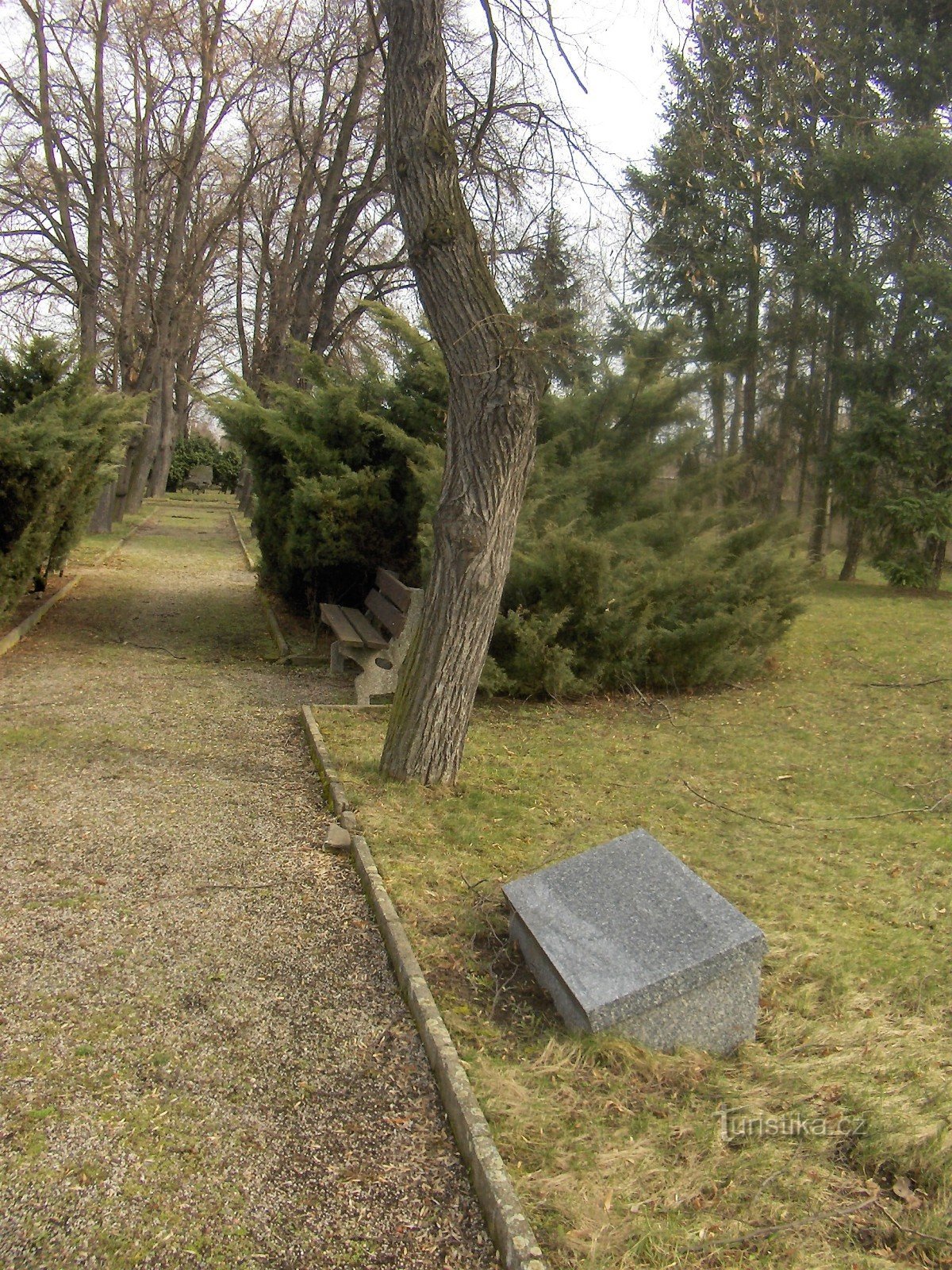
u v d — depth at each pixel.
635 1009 3.22
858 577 20.88
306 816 5.36
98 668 8.71
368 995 3.57
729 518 10.28
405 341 10.20
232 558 18.80
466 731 5.96
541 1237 2.43
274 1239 2.43
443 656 5.75
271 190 26.66
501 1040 3.30
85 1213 2.47
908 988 3.73
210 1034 3.27
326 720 7.20
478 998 3.56
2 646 8.96
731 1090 3.06
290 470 10.13
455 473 5.58
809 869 4.96
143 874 4.48
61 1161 2.64
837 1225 2.51
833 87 10.84
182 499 39.94
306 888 4.44
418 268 5.37
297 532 10.23
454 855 4.85
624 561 8.66
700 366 10.05
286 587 11.55
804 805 6.00
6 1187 2.54
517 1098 2.96
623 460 9.83
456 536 5.59
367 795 5.57
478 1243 2.46
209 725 7.11
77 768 5.92
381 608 8.66
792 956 3.97
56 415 9.19
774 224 17.62
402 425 10.16
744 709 8.41
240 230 28.66
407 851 4.85
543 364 5.51
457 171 5.37
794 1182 2.65
